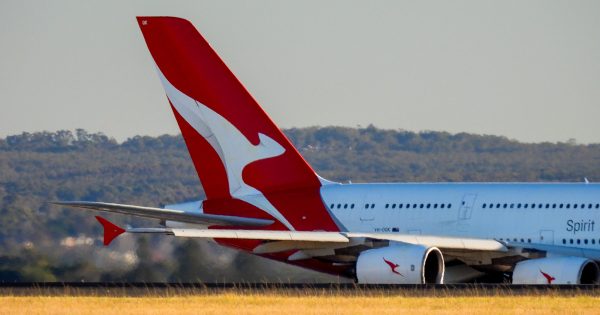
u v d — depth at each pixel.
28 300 174.88
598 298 172.75
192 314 155.62
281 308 162.38
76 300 174.62
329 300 172.88
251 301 171.88
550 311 156.88
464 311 157.38
